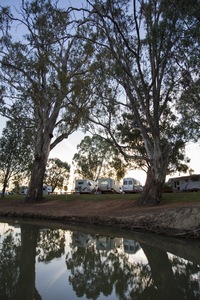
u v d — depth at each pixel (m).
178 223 16.08
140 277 7.70
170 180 44.62
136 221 18.36
